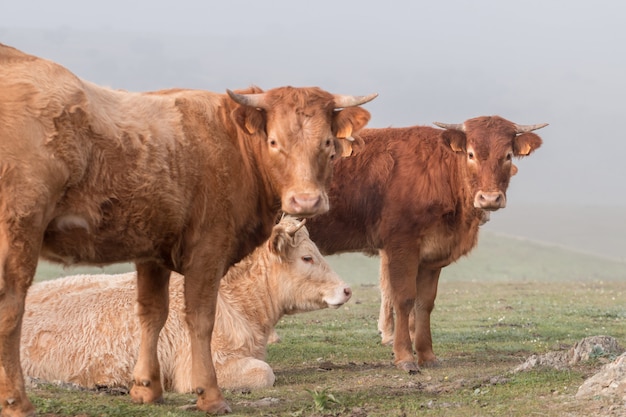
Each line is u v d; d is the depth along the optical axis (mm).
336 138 10406
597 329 20281
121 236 9305
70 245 9086
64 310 12859
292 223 14078
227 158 9992
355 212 15469
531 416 9391
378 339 18531
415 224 14930
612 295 30969
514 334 19016
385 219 15078
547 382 11344
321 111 10016
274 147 9961
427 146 15367
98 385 12570
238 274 13859
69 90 8703
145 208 9289
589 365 12219
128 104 9406
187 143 9664
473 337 18594
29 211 8367
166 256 9914
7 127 8336
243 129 9914
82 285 13211
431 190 14977
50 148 8492
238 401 11055
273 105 9977
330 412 10211
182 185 9570
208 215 9859
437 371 13992
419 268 15273
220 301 13219
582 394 10234
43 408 9141
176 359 12719
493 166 14672
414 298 14734
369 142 15672
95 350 12609
